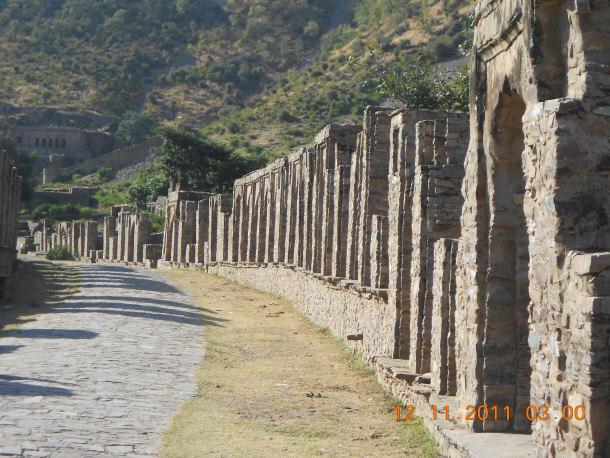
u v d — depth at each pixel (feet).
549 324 25.03
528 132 26.30
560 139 24.11
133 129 505.25
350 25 643.04
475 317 32.83
